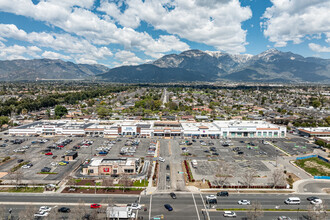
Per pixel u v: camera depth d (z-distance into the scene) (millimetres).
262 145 163625
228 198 88312
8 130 195250
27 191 91688
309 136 186750
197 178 106562
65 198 86562
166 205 80500
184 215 76062
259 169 118688
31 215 70062
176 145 160875
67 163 124375
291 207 82562
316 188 98250
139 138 178625
